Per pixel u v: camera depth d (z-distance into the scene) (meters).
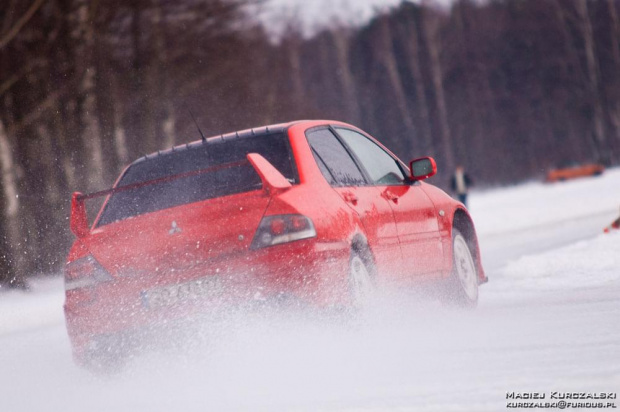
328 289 18.39
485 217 81.94
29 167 79.38
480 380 14.06
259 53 122.38
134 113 96.75
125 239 19.14
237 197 19.12
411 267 22.75
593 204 81.88
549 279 30.62
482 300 27.84
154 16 92.44
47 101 78.62
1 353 24.75
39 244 67.12
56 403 16.94
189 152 21.75
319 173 20.47
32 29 76.75
